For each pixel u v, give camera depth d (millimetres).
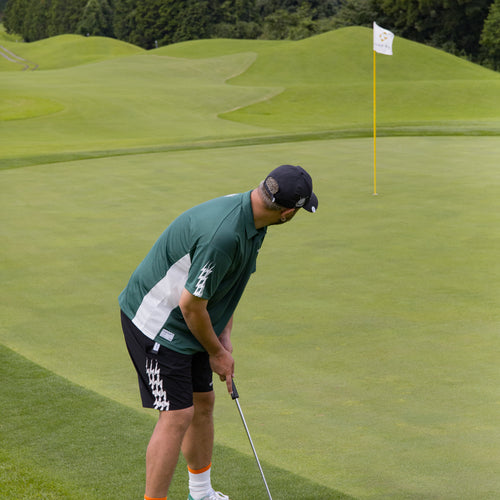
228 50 92438
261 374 7348
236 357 7836
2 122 43125
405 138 28953
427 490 4922
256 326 8875
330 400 6648
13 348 8273
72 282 11133
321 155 24875
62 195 18547
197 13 158750
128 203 17453
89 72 70562
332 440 5805
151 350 4723
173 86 60375
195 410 4961
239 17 162250
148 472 4738
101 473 5105
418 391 6809
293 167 4434
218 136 34000
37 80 63188
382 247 12844
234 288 4922
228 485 5000
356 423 6129
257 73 72000
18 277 11414
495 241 13109
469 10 113062
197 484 4926
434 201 16906
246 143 29266
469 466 5289
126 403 6660
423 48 79875
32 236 14195
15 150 29031
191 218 4531
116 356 8055
